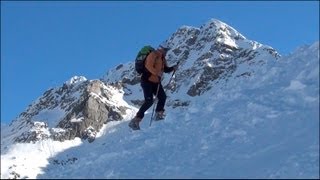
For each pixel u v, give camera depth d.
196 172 8.32
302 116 9.74
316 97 10.30
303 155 8.23
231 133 10.04
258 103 10.96
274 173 7.75
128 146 10.94
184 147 10.00
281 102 10.75
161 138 10.86
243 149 9.15
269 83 12.20
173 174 8.37
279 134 9.38
